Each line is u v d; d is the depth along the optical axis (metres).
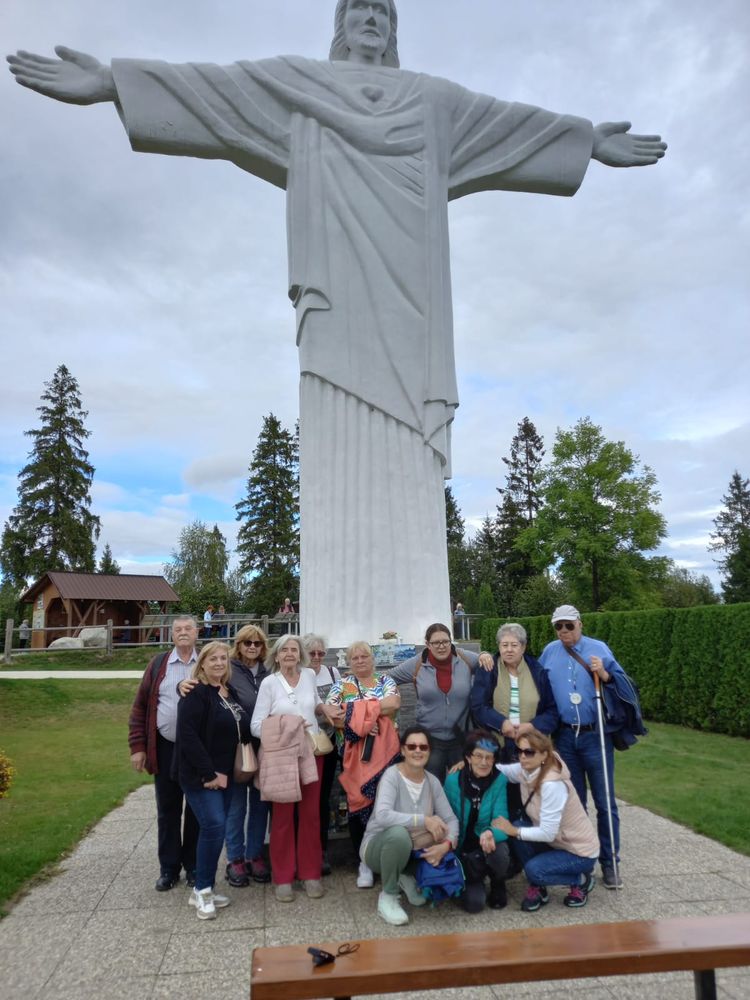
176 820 5.04
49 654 21.56
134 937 4.18
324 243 7.20
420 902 4.60
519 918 4.45
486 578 52.75
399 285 7.31
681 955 2.51
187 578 61.50
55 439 43.03
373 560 6.88
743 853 5.55
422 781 4.80
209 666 4.79
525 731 4.78
